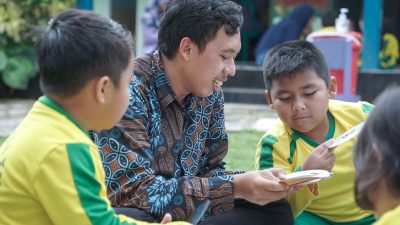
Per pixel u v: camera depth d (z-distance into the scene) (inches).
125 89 107.1
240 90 461.4
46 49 104.0
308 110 141.0
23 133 103.3
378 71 448.8
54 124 103.0
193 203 126.0
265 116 411.8
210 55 130.5
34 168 100.0
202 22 129.3
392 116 83.6
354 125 146.6
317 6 553.0
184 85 134.6
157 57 135.4
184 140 137.9
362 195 86.5
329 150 131.9
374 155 84.1
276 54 144.3
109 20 107.7
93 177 101.7
